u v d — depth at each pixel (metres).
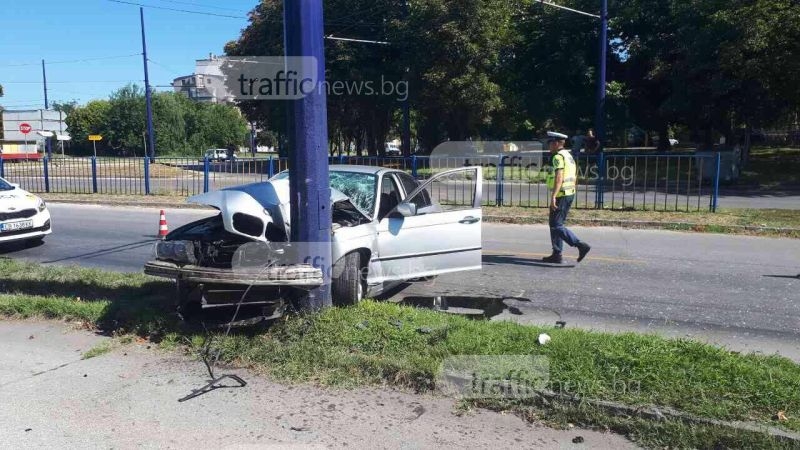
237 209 5.63
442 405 4.40
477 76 27.45
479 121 30.28
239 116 77.62
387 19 29.75
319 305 5.70
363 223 6.50
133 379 4.87
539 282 8.12
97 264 9.29
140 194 19.70
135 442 3.89
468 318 6.36
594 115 32.50
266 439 3.93
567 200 9.17
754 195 19.59
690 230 12.71
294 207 5.57
